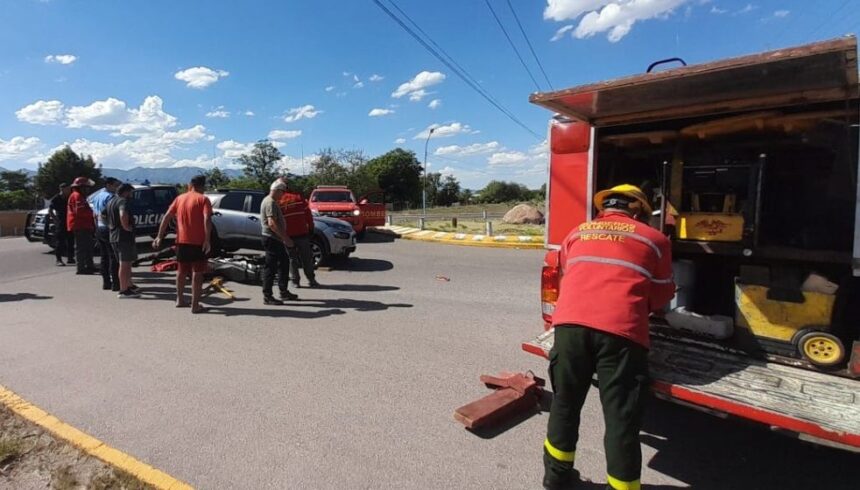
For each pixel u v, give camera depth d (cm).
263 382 448
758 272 361
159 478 297
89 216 1045
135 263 1111
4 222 2558
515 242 1477
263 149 5709
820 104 345
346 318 670
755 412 267
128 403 404
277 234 735
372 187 5509
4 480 297
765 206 397
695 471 319
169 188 1373
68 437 343
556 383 289
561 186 432
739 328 347
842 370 308
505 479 304
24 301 781
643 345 270
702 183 395
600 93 339
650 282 285
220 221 1091
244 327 625
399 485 296
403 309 721
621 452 262
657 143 423
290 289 868
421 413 389
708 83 313
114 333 599
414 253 1355
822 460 330
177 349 539
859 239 281
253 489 290
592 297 279
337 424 370
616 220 302
